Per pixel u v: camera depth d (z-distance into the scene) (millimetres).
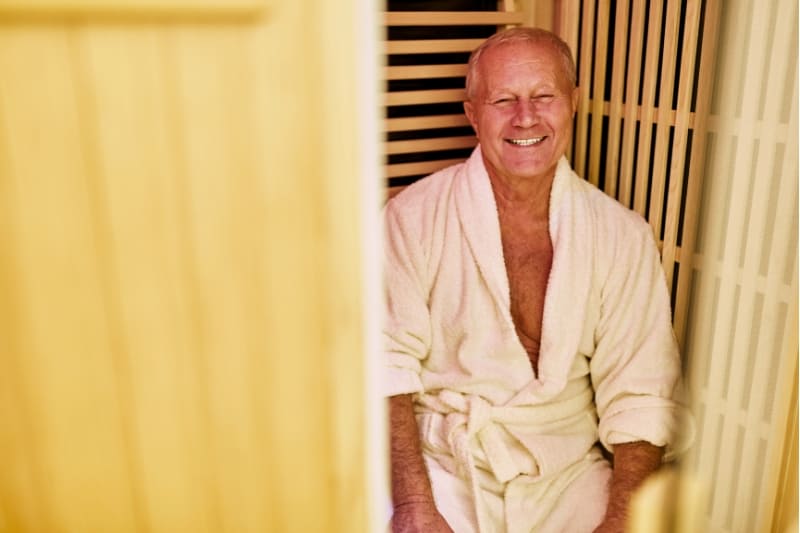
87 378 600
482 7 1334
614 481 1107
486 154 1170
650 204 1193
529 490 1108
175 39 519
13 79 508
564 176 1171
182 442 635
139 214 559
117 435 623
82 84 518
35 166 532
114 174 544
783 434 902
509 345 1168
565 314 1151
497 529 1102
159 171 549
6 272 557
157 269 577
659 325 1151
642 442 1113
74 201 547
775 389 901
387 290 1219
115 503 645
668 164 1177
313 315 616
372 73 571
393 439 1156
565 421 1182
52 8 492
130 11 502
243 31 526
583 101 1281
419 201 1219
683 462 1033
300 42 537
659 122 1138
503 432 1160
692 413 1008
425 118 1322
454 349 1215
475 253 1157
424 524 1063
